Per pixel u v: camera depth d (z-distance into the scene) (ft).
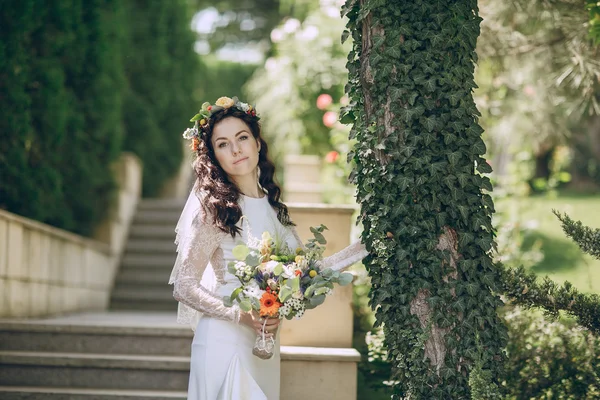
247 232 10.43
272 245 10.09
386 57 10.19
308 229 13.87
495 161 29.53
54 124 21.48
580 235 11.43
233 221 10.23
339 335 13.85
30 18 20.24
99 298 26.23
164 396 15.02
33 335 17.12
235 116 10.81
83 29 23.76
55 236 21.09
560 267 25.86
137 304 27.68
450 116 10.14
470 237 10.19
